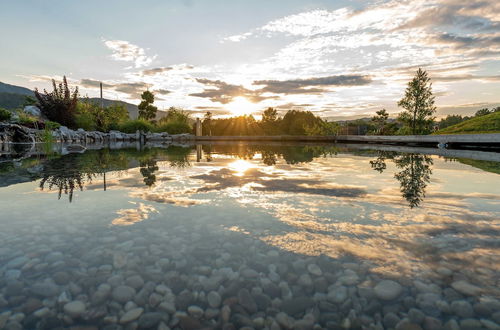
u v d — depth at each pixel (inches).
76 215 71.1
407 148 434.3
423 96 713.6
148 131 1032.8
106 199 88.0
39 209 76.0
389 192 99.7
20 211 73.8
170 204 83.0
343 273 43.9
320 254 50.4
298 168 172.4
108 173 144.8
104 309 35.5
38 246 52.2
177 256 49.2
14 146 382.9
